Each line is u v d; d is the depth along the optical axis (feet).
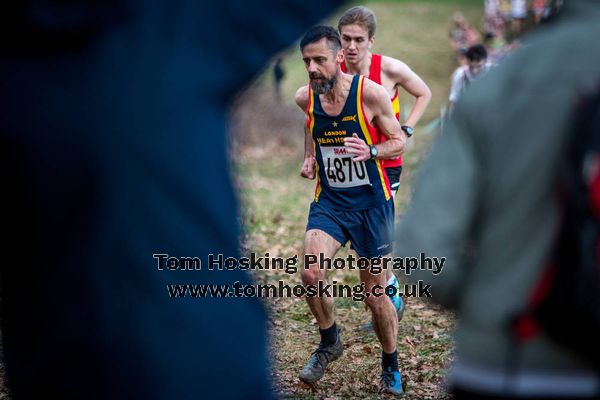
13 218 20.06
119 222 19.27
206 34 19.44
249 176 137.59
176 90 19.33
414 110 61.93
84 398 19.79
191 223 19.51
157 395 19.39
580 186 19.27
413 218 20.81
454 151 20.79
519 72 20.43
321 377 50.24
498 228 20.31
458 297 21.27
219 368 19.75
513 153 20.10
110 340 19.39
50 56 19.51
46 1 19.19
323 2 19.42
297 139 165.07
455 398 21.29
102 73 19.30
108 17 19.33
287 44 19.66
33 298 20.06
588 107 19.56
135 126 19.24
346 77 48.49
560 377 19.81
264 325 21.13
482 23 304.30
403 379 52.03
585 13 20.74
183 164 19.38
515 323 19.93
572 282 19.11
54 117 19.39
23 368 20.35
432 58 267.39
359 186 49.03
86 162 19.33
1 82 19.67
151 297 19.38
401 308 58.44
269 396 20.71
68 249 19.60
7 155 19.74
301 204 114.11
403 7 339.16
